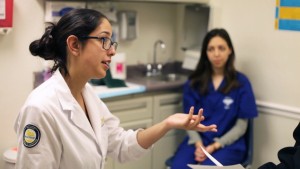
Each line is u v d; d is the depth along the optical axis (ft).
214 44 9.35
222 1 10.68
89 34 4.66
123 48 11.30
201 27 11.12
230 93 9.36
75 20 4.68
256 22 9.93
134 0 10.16
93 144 4.95
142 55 11.82
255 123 10.13
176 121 5.17
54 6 9.18
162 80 11.37
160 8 12.01
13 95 9.04
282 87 9.53
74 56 4.77
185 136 10.61
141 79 11.18
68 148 4.64
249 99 9.23
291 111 9.31
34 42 4.93
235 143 9.17
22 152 4.50
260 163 10.12
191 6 11.48
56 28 4.79
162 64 12.23
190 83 9.89
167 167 9.79
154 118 10.32
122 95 9.46
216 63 9.41
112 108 9.38
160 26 12.12
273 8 9.53
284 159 5.78
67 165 4.70
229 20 10.56
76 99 5.09
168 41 12.42
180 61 12.43
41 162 4.44
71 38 4.66
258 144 10.12
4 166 8.96
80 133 4.82
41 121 4.45
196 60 11.27
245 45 10.25
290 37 9.27
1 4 8.25
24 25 9.02
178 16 12.41
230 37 10.32
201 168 5.09
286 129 9.49
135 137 5.54
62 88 4.78
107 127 5.64
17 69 9.02
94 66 4.75
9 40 8.81
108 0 10.24
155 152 10.37
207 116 9.56
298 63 9.18
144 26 11.69
